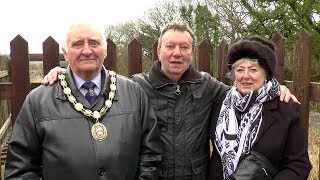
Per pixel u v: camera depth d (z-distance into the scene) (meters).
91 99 2.28
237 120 2.42
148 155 2.39
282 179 2.25
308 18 17.05
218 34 20.42
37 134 2.20
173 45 2.57
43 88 2.28
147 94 2.64
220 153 2.44
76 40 2.23
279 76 3.38
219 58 4.51
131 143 2.25
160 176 2.57
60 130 2.15
